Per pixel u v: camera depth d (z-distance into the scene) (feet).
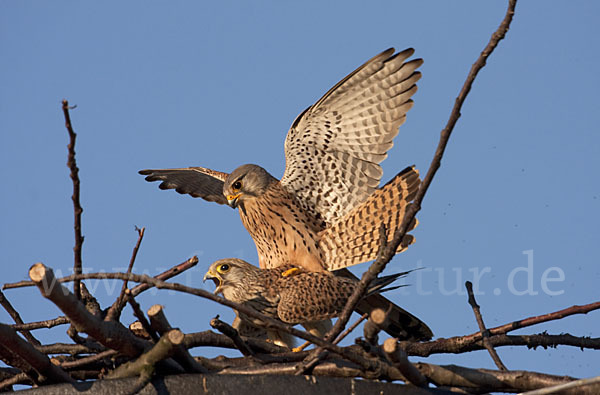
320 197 46.50
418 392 31.22
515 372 31.78
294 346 44.01
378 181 45.21
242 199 47.50
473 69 28.55
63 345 35.04
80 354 35.04
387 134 44.42
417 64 43.19
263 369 32.32
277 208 46.78
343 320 31.50
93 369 34.06
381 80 43.62
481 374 31.73
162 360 30.09
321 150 45.75
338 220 45.83
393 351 28.55
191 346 34.78
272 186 47.19
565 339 37.04
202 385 30.37
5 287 30.50
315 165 46.14
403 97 43.80
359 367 31.65
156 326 30.07
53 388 30.35
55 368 30.78
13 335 29.35
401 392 31.12
